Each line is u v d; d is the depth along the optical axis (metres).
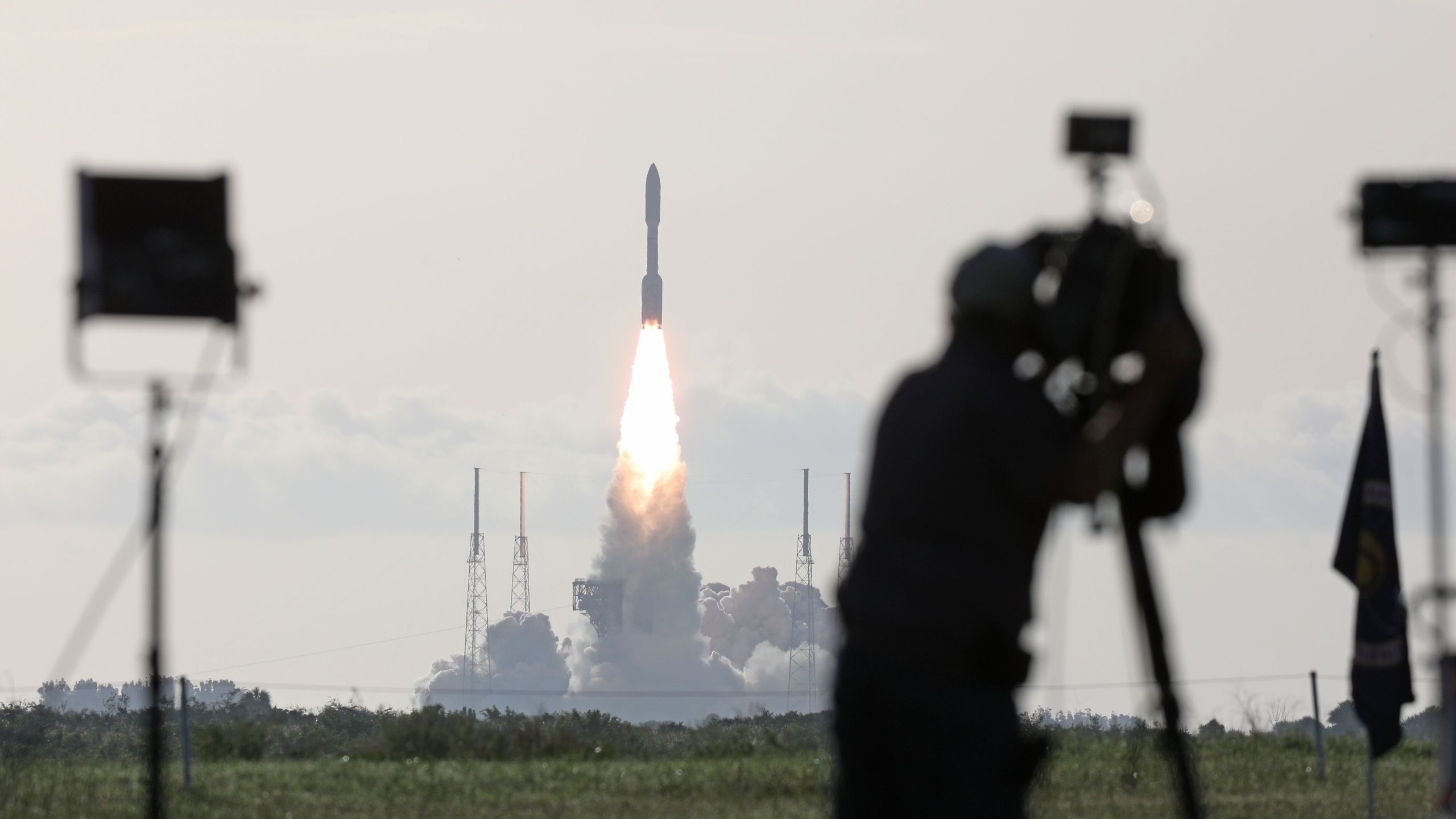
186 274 45.41
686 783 81.38
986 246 24.94
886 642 23.97
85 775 86.12
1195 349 23.53
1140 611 24.61
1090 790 78.00
